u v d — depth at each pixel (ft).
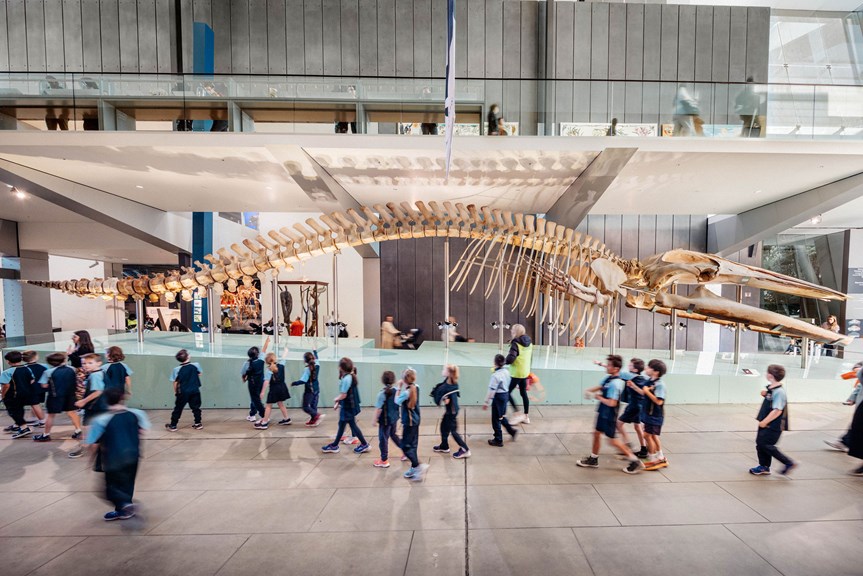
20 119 22.38
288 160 23.82
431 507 12.96
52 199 29.07
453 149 22.45
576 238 23.38
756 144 22.24
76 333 23.03
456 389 17.06
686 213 37.19
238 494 13.89
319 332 48.42
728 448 17.83
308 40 35.22
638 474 15.24
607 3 34.78
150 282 27.17
